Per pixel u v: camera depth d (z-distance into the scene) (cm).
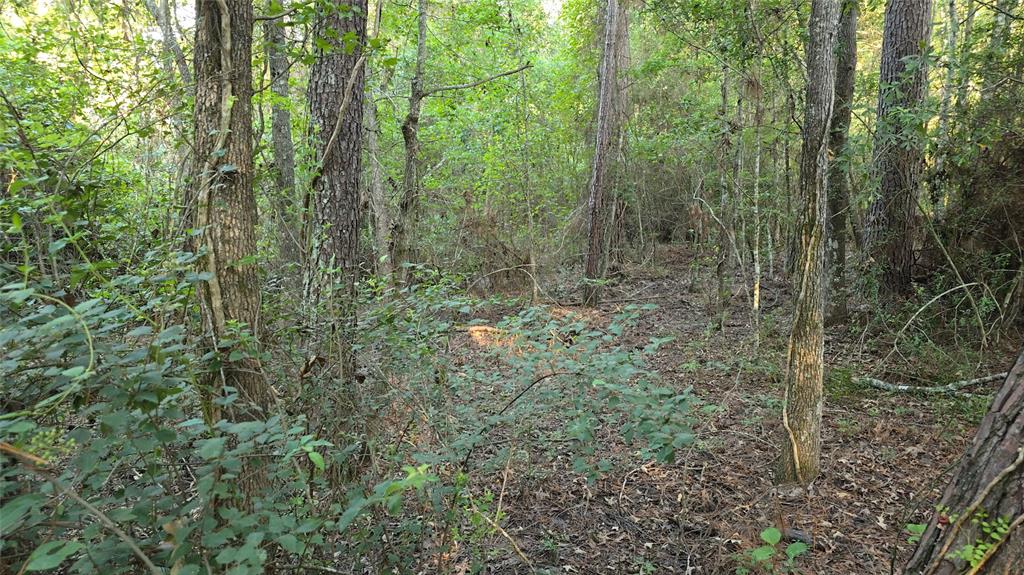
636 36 1530
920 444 471
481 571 307
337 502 251
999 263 684
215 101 220
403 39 1102
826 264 830
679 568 328
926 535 189
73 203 219
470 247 1005
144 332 164
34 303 201
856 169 809
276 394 229
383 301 349
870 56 1614
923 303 729
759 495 399
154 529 182
